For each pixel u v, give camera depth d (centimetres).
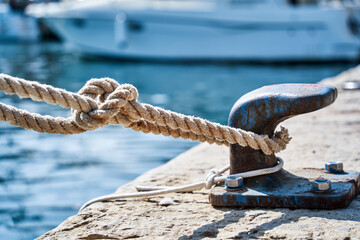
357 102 609
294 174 300
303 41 2227
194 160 384
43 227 478
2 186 625
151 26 2227
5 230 470
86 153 804
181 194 307
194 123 270
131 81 1791
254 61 2258
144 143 875
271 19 2195
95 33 2266
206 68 2155
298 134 457
